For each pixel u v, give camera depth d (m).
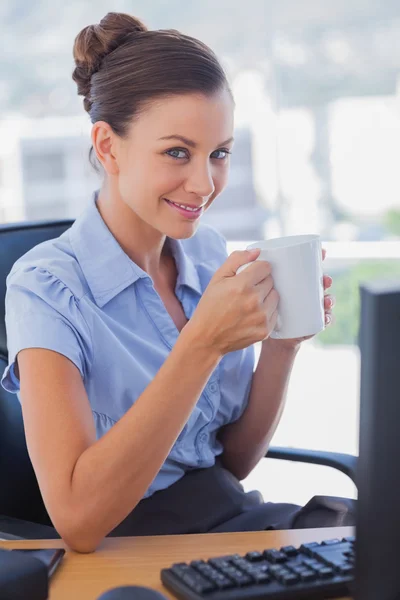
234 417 1.46
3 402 1.39
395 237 6.57
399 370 0.63
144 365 1.29
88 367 1.22
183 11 6.62
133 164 1.21
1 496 1.37
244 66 6.59
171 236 1.24
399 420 0.64
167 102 1.16
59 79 6.79
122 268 1.29
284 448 1.51
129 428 1.01
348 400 4.10
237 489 1.38
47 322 1.15
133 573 0.90
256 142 6.90
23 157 6.94
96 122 1.26
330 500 1.25
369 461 0.64
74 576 0.90
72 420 1.07
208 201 1.25
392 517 0.65
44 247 1.31
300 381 4.48
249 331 1.00
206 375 1.03
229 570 0.81
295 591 0.79
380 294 0.61
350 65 6.47
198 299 1.47
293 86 6.57
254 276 1.00
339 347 5.03
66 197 6.98
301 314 1.04
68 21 6.70
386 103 6.51
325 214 6.59
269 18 6.51
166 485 1.30
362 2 6.46
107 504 0.99
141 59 1.19
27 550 0.95
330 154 6.59
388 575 0.66
